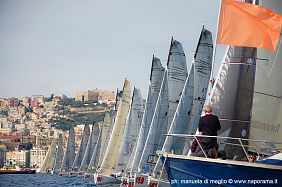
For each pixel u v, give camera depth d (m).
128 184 118.50
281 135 58.47
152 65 140.50
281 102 58.72
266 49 58.38
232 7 53.75
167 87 127.31
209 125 48.88
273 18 52.94
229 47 59.81
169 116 125.88
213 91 59.62
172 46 125.38
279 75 58.75
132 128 163.88
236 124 57.59
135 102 164.25
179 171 48.50
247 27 53.22
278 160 46.72
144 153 126.88
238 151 56.53
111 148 185.88
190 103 114.56
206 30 114.94
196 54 114.62
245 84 58.66
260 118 57.94
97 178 173.12
